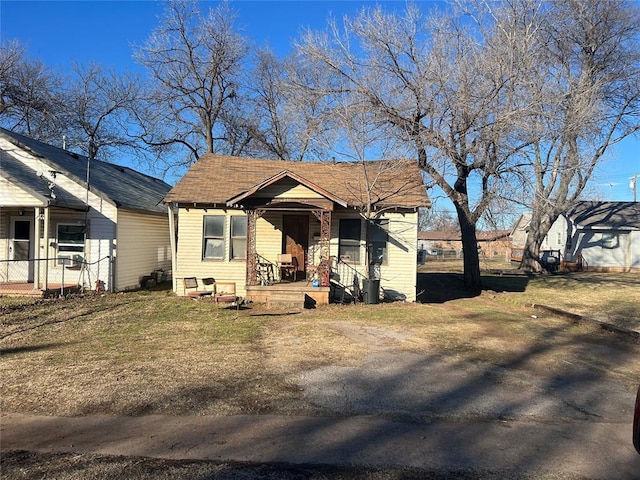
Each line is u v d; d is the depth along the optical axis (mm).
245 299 13633
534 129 15445
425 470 3697
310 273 14898
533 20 15570
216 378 6051
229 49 28828
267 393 5508
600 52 21328
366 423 4680
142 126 30859
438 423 4727
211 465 3723
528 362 7309
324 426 4574
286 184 14000
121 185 17969
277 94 29953
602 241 29766
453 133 15641
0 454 3893
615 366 7203
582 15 20188
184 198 15055
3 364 6594
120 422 4605
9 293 13469
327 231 13469
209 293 13391
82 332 9016
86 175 16250
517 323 10836
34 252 15414
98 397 5273
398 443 4211
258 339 8570
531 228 28156
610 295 16734
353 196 15141
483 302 14992
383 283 14883
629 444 4320
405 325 10273
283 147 31906
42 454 3900
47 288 13633
